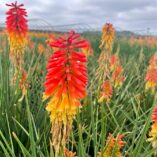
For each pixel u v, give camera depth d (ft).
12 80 2.06
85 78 1.01
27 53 3.16
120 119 1.88
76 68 0.99
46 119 1.73
